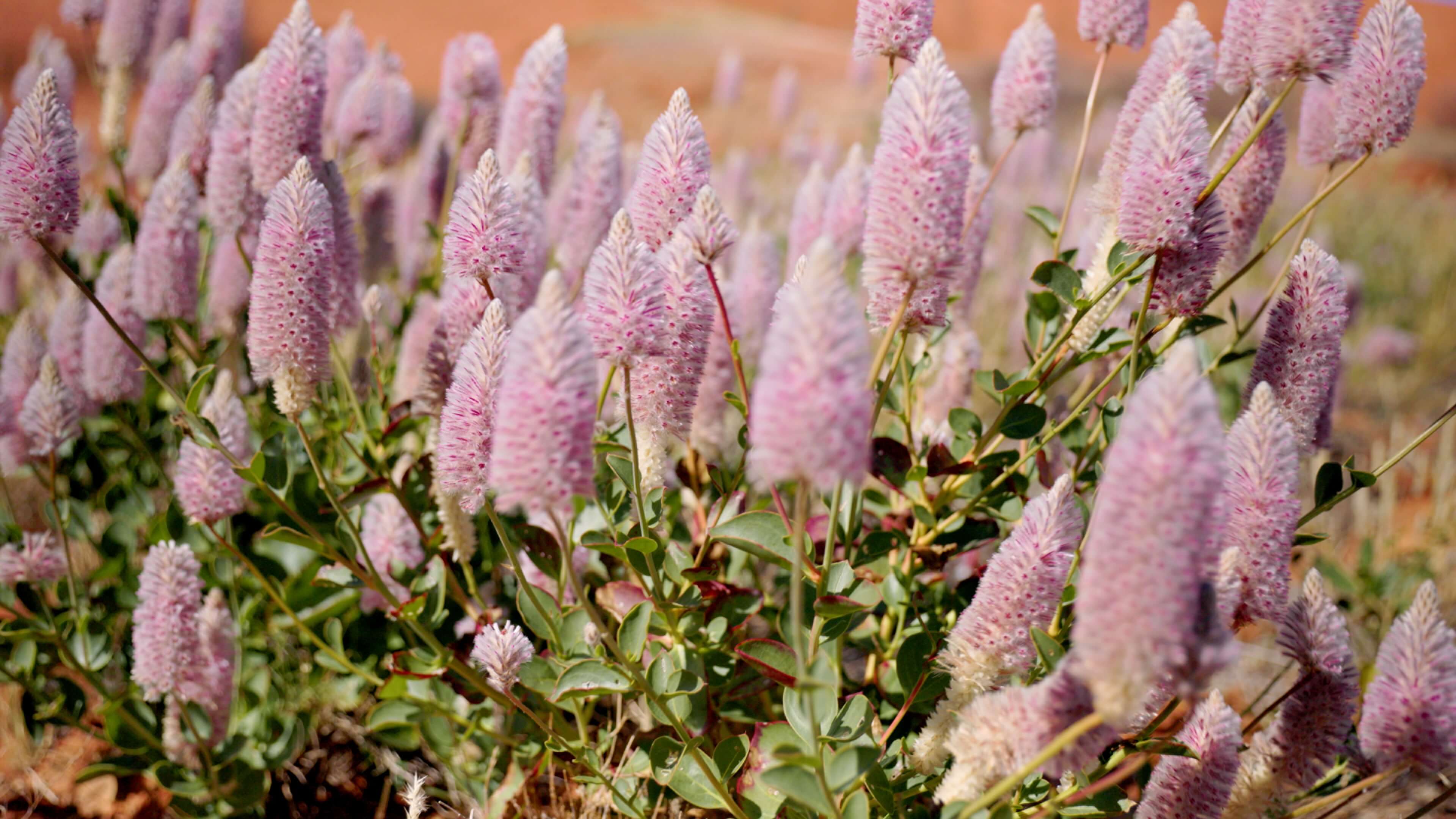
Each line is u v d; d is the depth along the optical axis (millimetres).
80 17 1472
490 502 909
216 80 1370
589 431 786
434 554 1058
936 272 832
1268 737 896
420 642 1065
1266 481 839
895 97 832
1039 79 1026
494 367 873
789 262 1176
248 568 1088
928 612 1025
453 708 1043
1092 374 1055
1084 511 944
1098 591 746
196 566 955
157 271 1070
